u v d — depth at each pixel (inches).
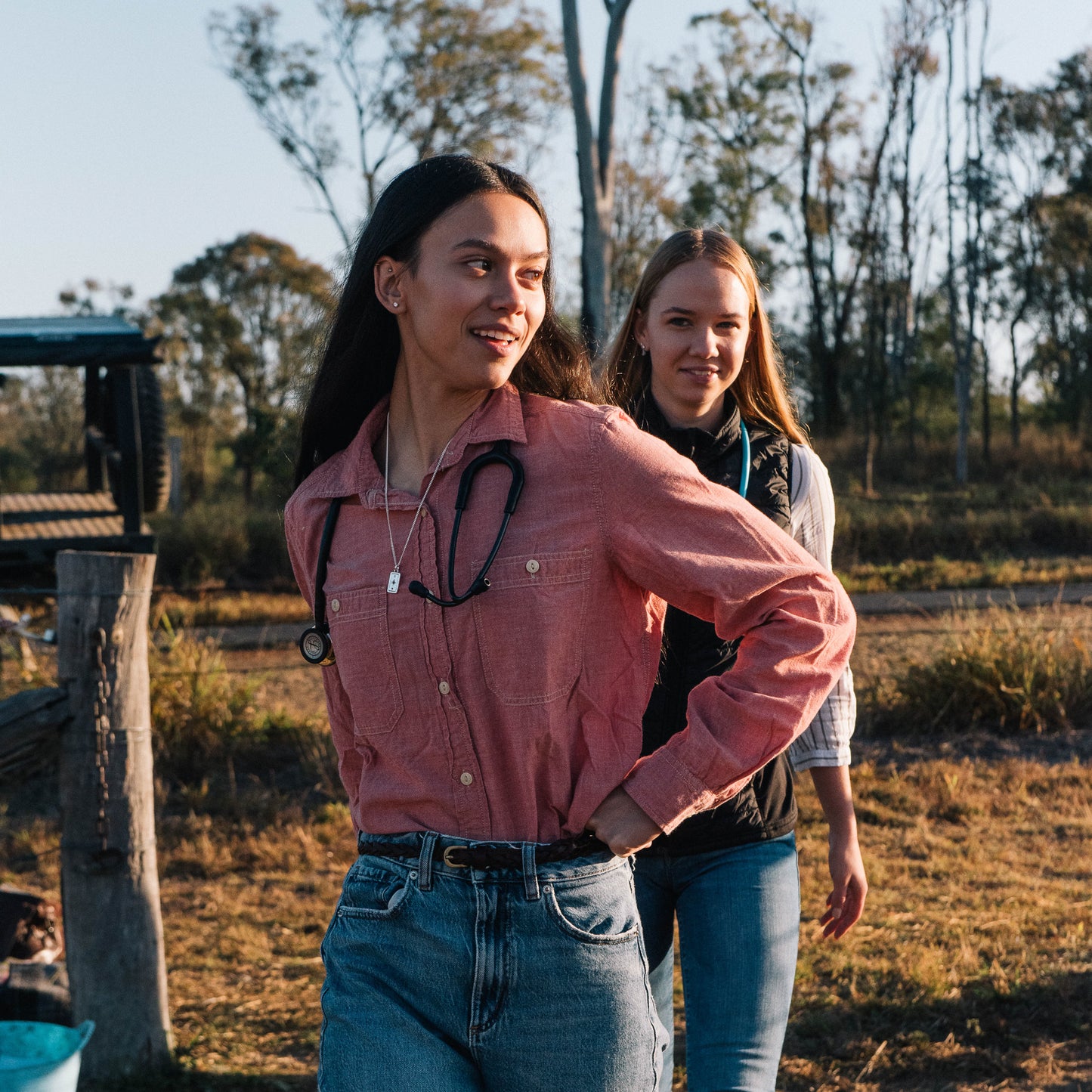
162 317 1419.8
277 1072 146.9
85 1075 142.1
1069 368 1469.0
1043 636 348.2
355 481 68.7
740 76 1320.1
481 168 66.6
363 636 65.6
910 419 1302.9
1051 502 874.8
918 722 322.7
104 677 142.2
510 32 1200.2
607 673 65.3
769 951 89.0
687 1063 89.1
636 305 107.7
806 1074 145.6
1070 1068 145.7
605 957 63.6
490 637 63.2
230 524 682.8
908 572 647.1
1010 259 1400.1
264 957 186.1
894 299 1382.9
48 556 451.2
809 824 247.0
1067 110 1322.6
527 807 64.2
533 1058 63.0
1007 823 248.5
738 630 65.7
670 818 63.8
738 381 108.2
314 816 263.0
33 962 149.6
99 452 579.2
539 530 63.9
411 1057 62.2
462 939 63.2
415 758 65.3
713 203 1355.8
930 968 167.8
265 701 374.3
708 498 65.0
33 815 262.1
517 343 66.5
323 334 78.8
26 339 432.5
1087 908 196.2
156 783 290.4
